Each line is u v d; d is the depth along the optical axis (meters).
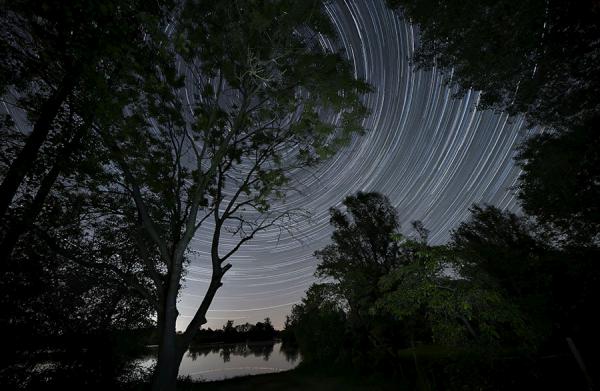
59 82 8.29
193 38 10.14
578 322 8.62
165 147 10.91
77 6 6.73
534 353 7.41
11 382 7.84
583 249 10.23
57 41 7.20
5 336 7.73
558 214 10.06
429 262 7.14
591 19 6.31
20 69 7.25
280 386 13.88
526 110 9.58
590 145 7.74
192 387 13.48
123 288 12.48
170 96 10.10
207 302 10.35
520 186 10.88
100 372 10.31
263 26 10.02
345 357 19.16
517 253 13.98
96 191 10.00
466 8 8.29
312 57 10.86
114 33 7.76
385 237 20.30
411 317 11.41
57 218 9.47
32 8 6.51
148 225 9.86
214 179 12.32
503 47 8.41
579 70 7.54
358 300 17.59
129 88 9.27
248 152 12.76
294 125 10.99
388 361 15.52
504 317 6.36
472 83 9.98
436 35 9.56
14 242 7.79
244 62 10.62
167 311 9.09
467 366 7.30
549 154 8.93
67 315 9.93
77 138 8.82
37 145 8.00
